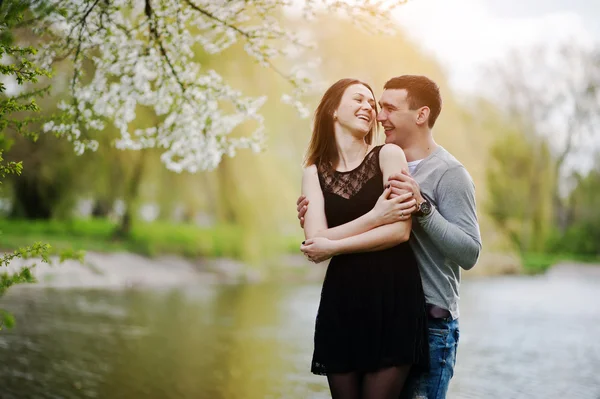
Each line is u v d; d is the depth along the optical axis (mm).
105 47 4438
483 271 26203
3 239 19672
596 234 36656
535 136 32688
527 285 21953
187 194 19562
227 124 4906
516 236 30438
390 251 2615
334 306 2617
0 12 3189
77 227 24328
